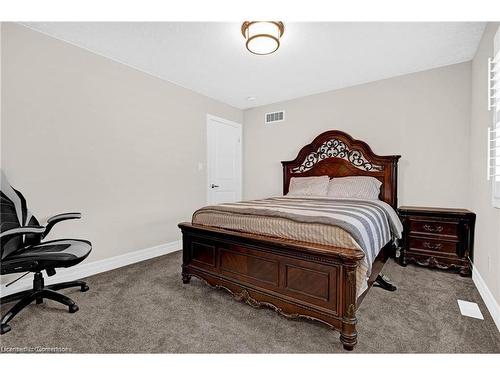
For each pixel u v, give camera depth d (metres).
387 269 2.78
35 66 2.26
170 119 3.49
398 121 3.32
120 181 2.93
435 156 3.10
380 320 1.75
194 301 2.05
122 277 2.58
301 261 1.66
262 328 1.67
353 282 1.45
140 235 3.15
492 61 1.89
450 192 3.02
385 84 3.41
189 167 3.79
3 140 2.10
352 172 3.57
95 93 2.68
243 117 4.85
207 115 4.08
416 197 3.23
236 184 4.70
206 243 2.21
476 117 2.55
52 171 2.38
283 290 1.74
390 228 2.56
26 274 2.23
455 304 1.98
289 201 2.89
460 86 2.94
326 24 2.16
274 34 2.14
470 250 2.56
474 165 2.62
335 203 2.64
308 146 3.94
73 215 2.16
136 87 3.07
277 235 1.83
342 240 1.55
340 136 3.66
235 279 2.01
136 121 3.08
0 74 2.08
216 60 2.86
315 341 1.54
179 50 2.63
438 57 2.79
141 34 2.35
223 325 1.71
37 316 1.82
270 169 4.54
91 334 1.62
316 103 3.99
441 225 2.69
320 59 2.83
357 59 2.83
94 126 2.68
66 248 1.92
